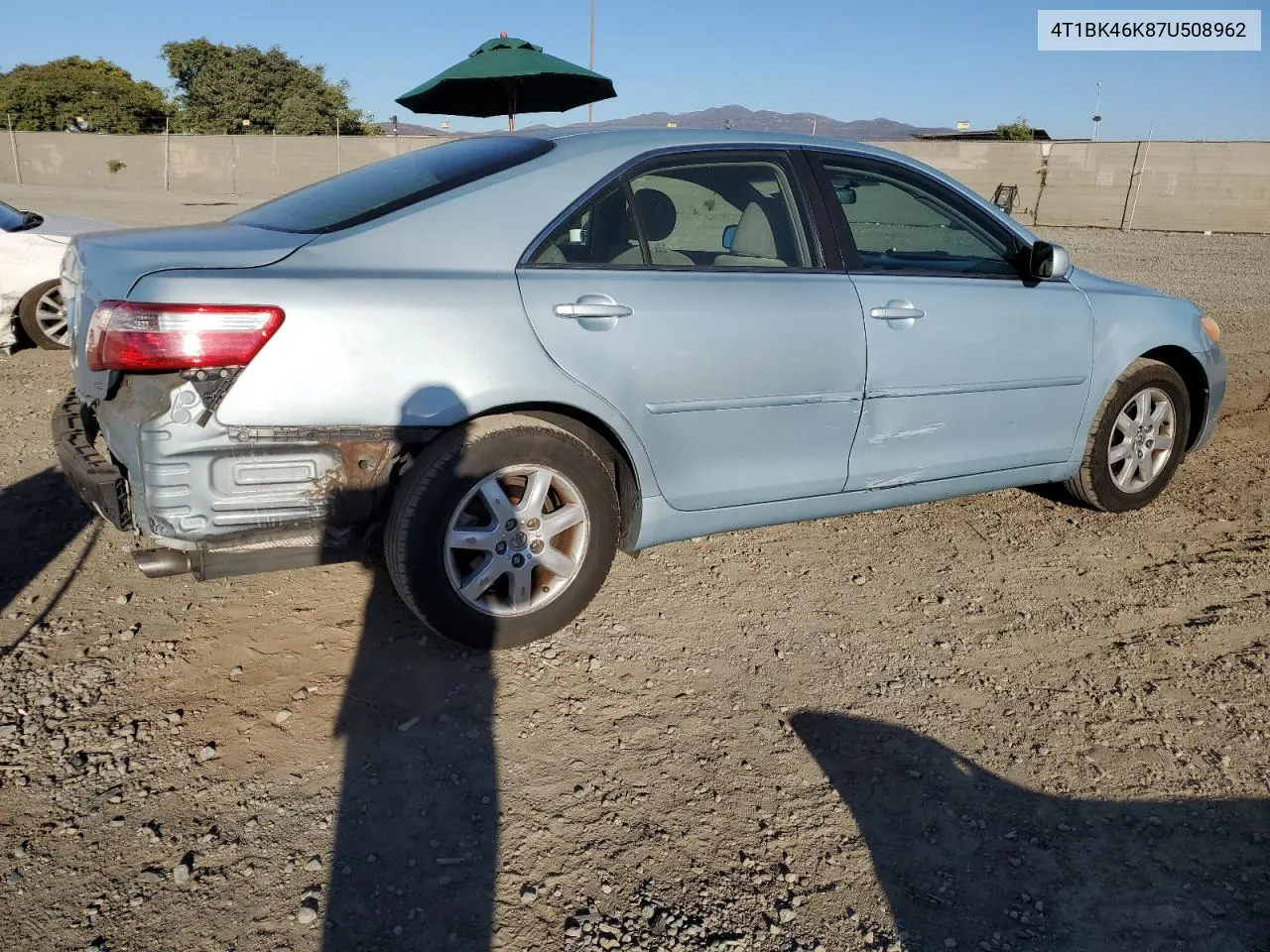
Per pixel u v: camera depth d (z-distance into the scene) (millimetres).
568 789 2598
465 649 3264
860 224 3746
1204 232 25859
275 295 2674
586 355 3072
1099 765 2770
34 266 6957
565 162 3223
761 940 2131
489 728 2846
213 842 2350
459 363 2877
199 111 48969
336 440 2771
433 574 2979
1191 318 4605
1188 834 2494
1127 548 4262
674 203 3393
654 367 3188
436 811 2490
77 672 3035
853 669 3242
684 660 3262
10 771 2572
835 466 3678
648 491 3338
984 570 4027
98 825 2389
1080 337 4156
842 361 3535
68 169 34969
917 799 2605
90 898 2162
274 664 3129
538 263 3096
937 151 28188
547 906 2199
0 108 48188
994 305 3904
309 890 2215
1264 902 2273
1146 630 3539
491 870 2303
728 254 3486
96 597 3520
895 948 2119
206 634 3299
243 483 2719
